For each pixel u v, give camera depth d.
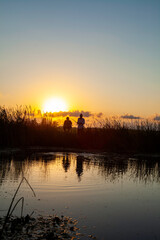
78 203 4.75
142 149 15.38
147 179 7.22
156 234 3.56
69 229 3.61
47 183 6.09
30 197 4.98
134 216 4.22
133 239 3.39
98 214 4.23
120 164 9.75
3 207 4.35
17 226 3.61
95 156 12.14
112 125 17.22
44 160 9.84
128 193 5.60
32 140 15.95
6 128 14.37
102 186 6.09
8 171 7.22
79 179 6.69
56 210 4.32
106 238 3.38
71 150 14.71
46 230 3.54
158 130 15.68
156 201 5.10
